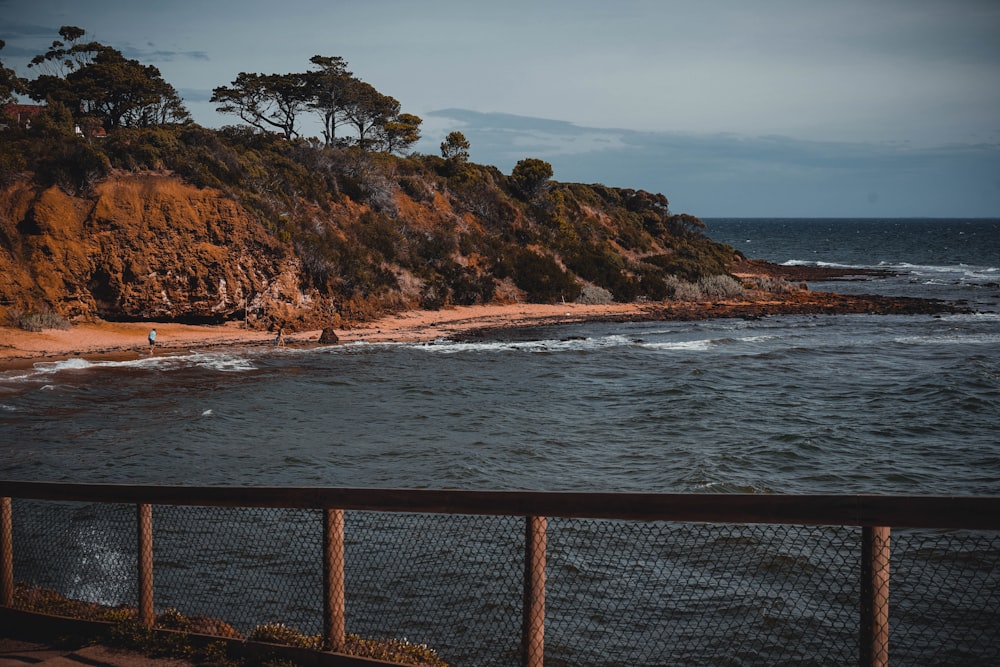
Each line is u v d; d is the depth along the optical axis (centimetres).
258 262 4694
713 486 1817
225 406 2806
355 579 1209
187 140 5116
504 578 1222
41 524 1476
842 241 19862
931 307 6050
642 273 6781
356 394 3061
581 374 3525
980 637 1009
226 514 1537
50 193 4256
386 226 5841
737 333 4888
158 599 1137
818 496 462
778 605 1137
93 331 4194
